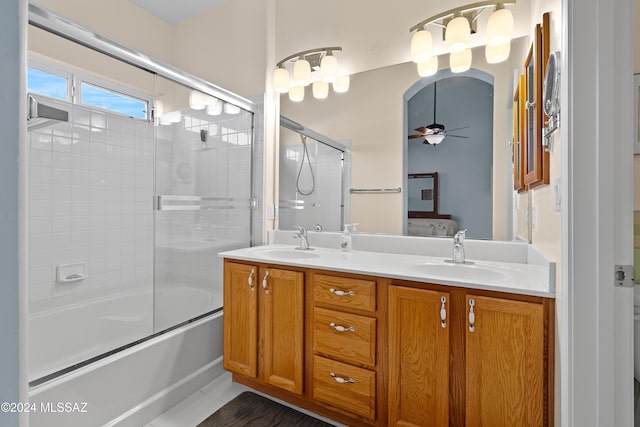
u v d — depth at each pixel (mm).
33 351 1922
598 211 912
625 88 899
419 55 1809
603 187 907
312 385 1660
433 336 1335
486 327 1237
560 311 1057
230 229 2424
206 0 2637
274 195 2486
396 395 1404
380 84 2074
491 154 1777
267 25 2436
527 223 1678
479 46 1799
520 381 1180
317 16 2297
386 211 2047
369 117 2105
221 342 2164
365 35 2125
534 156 1361
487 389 1232
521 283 1246
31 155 1975
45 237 2023
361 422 1578
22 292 293
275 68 2471
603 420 917
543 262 1238
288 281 1715
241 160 2443
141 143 2533
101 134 2309
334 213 2219
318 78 2291
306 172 2330
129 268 2445
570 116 930
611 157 902
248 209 2482
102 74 2277
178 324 1998
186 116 2201
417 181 1963
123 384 1567
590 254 921
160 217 2135
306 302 1677
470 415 1261
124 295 2396
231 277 1932
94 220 2264
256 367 1829
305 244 2150
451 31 1726
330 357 1588
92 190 2256
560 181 1049
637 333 1363
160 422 1663
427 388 1347
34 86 2016
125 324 2350
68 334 2064
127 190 2451
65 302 2094
